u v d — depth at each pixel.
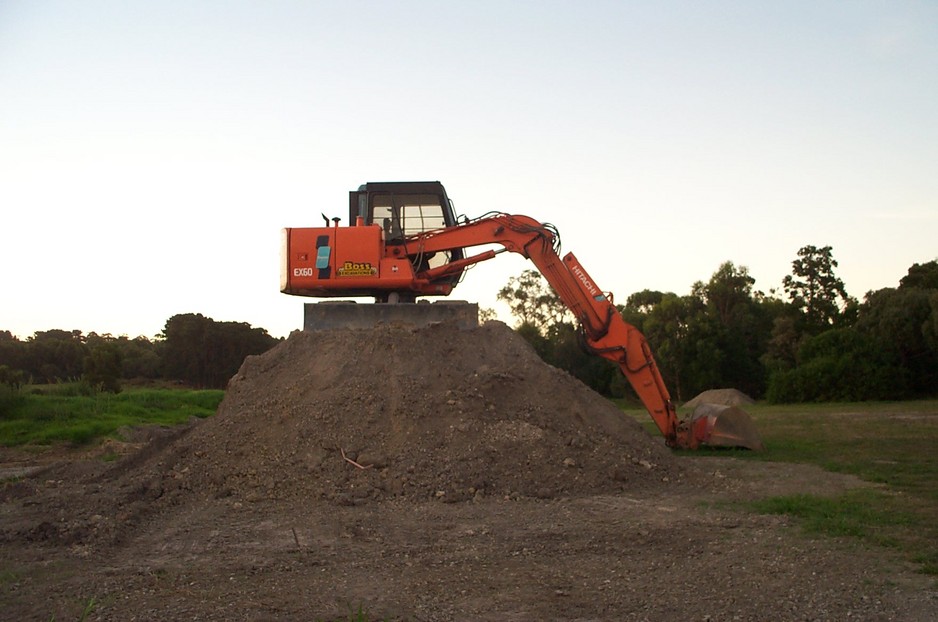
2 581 7.02
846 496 10.83
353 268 14.26
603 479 11.14
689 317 50.94
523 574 7.12
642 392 15.55
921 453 15.77
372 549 8.05
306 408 12.16
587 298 15.16
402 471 10.80
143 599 6.49
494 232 15.12
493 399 12.37
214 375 50.03
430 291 15.17
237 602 6.38
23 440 20.38
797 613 6.04
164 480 11.06
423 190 15.76
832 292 55.72
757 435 16.08
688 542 8.21
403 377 12.33
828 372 40.75
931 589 6.61
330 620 5.91
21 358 46.72
